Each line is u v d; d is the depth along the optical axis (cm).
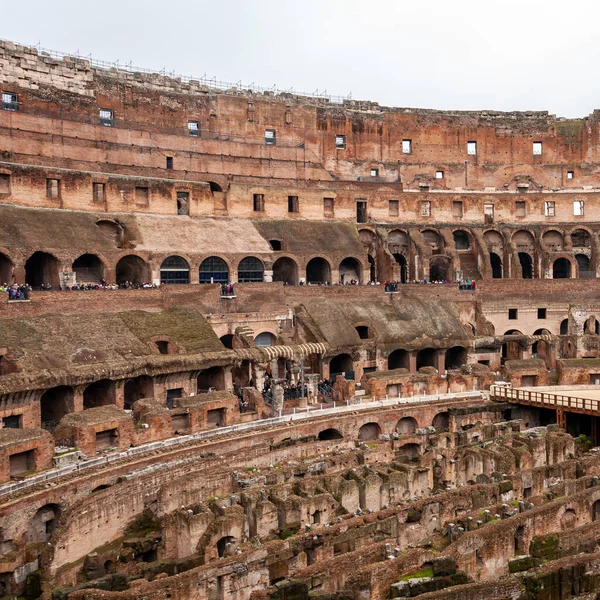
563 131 11269
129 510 4128
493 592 2803
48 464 4309
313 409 6072
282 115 10225
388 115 10912
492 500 4062
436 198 10144
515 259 9550
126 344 5900
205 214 8725
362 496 4175
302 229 9106
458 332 7925
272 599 2809
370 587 2883
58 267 6925
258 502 3772
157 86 9375
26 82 8288
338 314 7575
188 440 5034
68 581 3516
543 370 7238
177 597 2900
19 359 5044
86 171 7888
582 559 2992
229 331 7438
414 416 6259
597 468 4681
